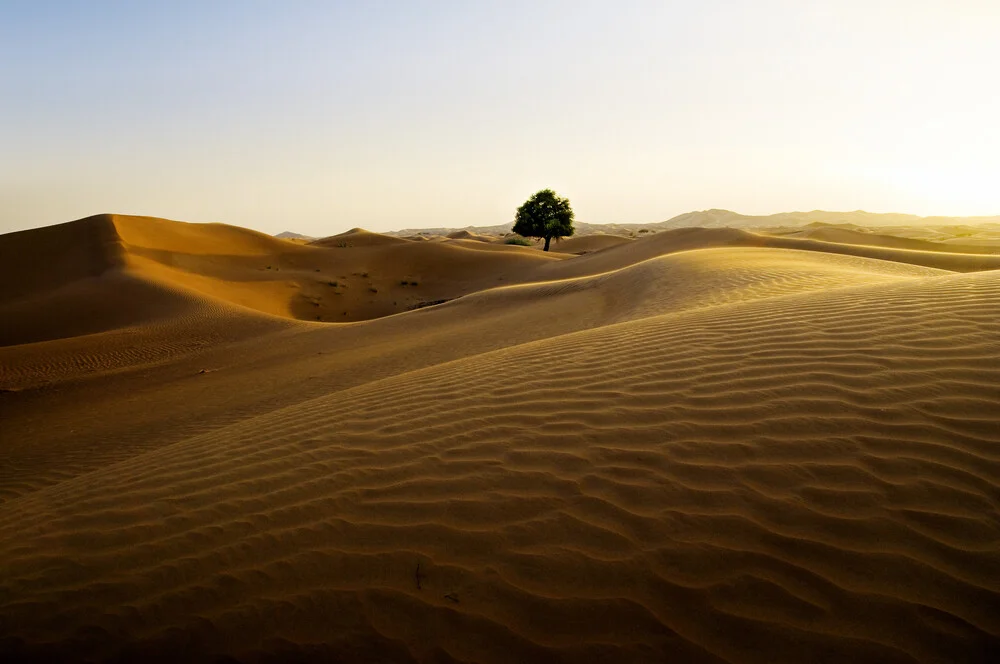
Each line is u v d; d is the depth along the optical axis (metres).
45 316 32.44
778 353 5.33
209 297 35.47
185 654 2.56
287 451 4.82
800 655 2.32
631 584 2.75
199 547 3.35
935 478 3.17
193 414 12.36
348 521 3.46
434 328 21.86
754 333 6.18
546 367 6.27
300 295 49.94
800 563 2.75
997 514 2.88
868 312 6.29
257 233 75.31
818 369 4.75
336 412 6.03
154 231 62.78
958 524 2.85
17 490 8.30
